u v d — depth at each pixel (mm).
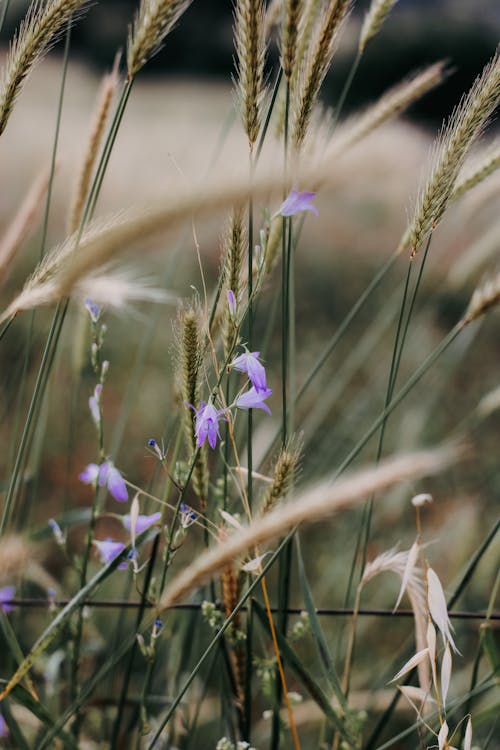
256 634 910
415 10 6086
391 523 1262
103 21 5988
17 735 690
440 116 5645
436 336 1835
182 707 797
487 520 1248
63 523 723
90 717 855
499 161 720
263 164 566
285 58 651
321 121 750
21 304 612
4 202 2439
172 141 2441
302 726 875
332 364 1835
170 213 536
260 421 1342
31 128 2996
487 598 1018
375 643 1088
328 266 2506
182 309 622
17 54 645
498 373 1882
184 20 6562
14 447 796
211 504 784
